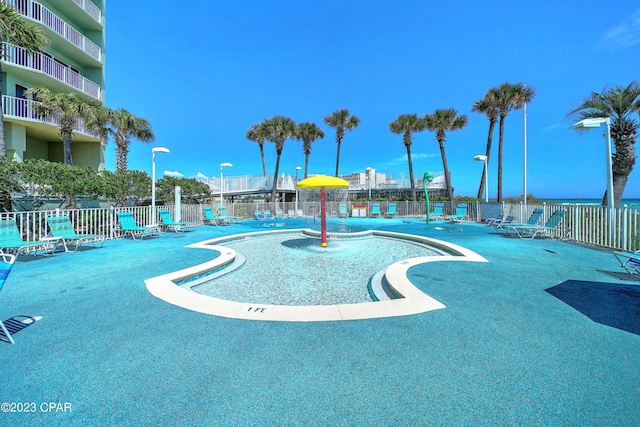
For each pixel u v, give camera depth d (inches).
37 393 76.0
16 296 151.7
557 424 65.8
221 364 90.1
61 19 621.9
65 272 201.5
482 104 820.0
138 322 120.8
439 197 1027.3
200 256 256.5
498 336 108.5
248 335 109.6
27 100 561.0
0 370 85.7
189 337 107.7
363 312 131.1
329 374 84.9
